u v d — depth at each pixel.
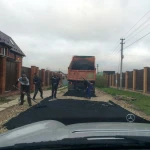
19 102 16.61
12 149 2.05
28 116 9.91
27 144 2.02
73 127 2.62
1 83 20.20
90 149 1.93
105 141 1.96
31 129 2.80
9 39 33.03
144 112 14.33
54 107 11.40
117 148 1.92
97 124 2.74
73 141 1.97
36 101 16.92
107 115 10.36
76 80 26.20
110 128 2.37
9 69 23.06
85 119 9.53
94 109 11.31
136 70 36.59
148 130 2.28
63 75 51.09
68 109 11.08
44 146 1.96
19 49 34.66
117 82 52.56
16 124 8.80
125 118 10.11
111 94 28.97
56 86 19.72
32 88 31.17
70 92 25.91
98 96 25.34
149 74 30.12
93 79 26.16
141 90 33.44
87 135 2.11
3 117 11.10
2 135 2.77
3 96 20.16
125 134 2.12
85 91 22.16
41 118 9.57
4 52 26.59
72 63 26.69
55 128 2.71
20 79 15.05
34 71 31.38
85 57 27.09
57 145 1.95
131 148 1.92
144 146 1.94
